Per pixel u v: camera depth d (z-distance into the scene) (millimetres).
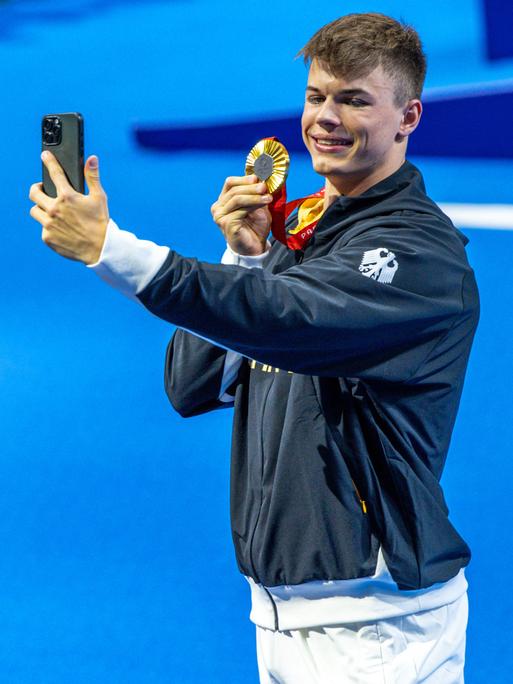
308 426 6977
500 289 19156
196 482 14617
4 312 21047
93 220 5977
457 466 14211
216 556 12961
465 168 25391
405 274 6609
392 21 7008
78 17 41250
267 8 39344
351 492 6945
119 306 21172
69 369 18406
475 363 16906
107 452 15539
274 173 7164
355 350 6535
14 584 12539
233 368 7664
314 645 7289
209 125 28875
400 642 7172
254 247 7281
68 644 11406
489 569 12180
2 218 26188
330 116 6867
